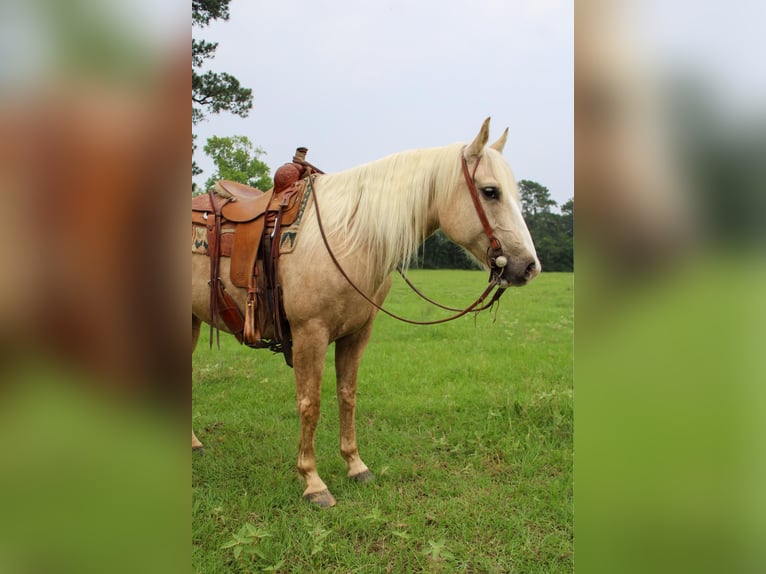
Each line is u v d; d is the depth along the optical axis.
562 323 7.75
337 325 2.68
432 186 2.64
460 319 8.43
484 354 5.71
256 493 2.81
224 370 5.37
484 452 3.20
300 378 2.69
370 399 4.21
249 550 2.12
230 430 3.65
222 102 10.94
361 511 2.61
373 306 2.77
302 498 2.72
